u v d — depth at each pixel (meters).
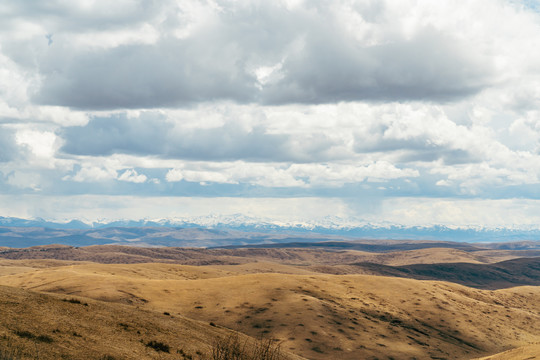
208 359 37.25
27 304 35.47
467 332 105.12
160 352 34.97
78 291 91.75
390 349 83.56
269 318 87.81
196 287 103.44
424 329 101.06
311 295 105.00
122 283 99.19
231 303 95.00
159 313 47.44
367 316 100.00
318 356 74.69
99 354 30.28
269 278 114.12
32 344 28.30
